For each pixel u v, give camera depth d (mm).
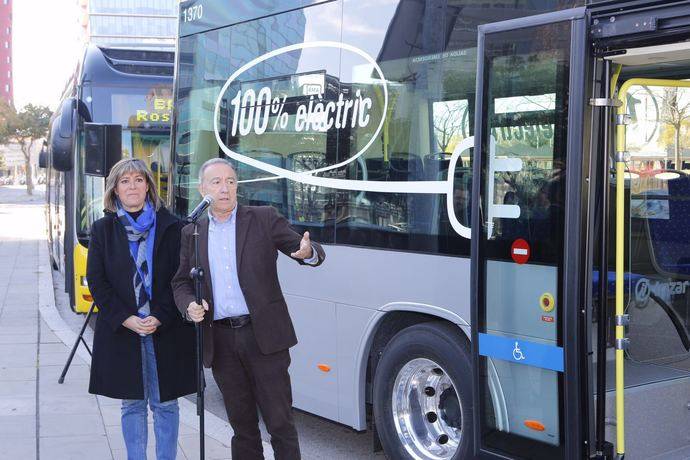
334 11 5734
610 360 4770
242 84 6641
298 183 6000
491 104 4375
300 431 6590
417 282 5035
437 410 5207
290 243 4418
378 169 5328
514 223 4266
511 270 4289
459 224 4785
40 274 16516
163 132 11188
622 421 4227
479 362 4465
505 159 4312
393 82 5238
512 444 4348
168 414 4867
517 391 4309
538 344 4172
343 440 6367
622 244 4195
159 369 4723
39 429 6242
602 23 3871
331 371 5719
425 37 5031
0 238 26359
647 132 5012
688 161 5195
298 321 5977
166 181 11141
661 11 3652
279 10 6254
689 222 5223
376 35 5387
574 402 4016
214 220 4445
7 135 72500
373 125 5375
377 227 5320
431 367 5082
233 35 6777
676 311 5180
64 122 10562
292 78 6094
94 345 4750
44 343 9445
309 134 5918
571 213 3980
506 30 4297
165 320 4652
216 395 7645
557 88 4047
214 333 4465
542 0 4297
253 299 4367
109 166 9023
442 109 4906
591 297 4027
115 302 4645
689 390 4730
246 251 4383
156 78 11250
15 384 7566
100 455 5676
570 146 3971
